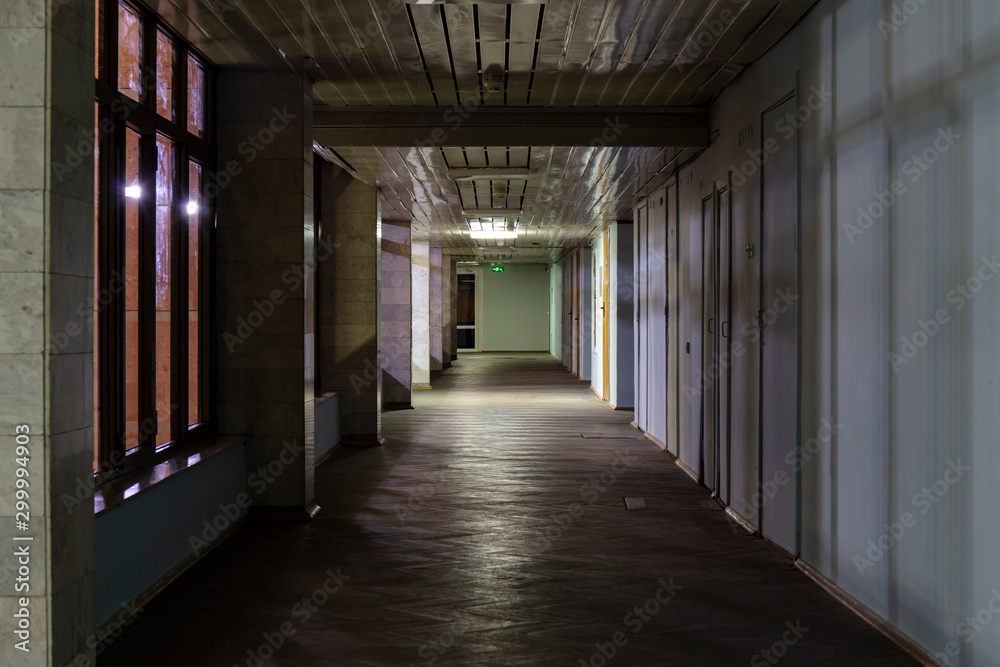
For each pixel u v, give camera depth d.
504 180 8.41
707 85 5.67
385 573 4.30
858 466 3.67
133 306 4.20
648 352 9.41
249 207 5.39
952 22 2.85
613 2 4.03
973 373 2.74
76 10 2.61
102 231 3.80
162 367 4.68
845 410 3.80
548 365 21.33
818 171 4.11
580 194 9.42
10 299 2.46
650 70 5.27
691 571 4.34
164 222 4.65
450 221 12.29
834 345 3.93
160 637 3.41
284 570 4.35
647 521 5.44
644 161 7.21
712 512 5.70
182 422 4.83
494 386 15.67
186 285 4.82
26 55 2.46
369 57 4.98
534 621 3.61
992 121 2.62
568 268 20.33
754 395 5.18
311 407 5.62
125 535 3.64
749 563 4.48
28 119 2.45
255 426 5.42
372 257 8.88
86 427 2.70
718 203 6.06
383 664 3.15
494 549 4.76
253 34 4.55
